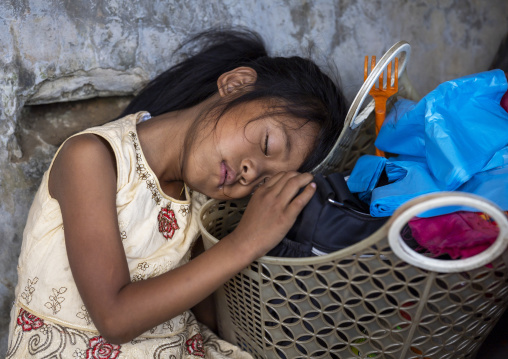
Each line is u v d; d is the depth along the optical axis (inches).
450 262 29.5
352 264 32.4
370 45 63.7
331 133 46.7
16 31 48.9
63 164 38.4
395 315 33.9
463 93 42.4
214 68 52.3
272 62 49.8
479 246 32.1
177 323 43.8
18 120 51.8
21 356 40.3
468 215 33.9
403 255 29.3
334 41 62.4
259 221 36.1
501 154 39.7
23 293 41.4
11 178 51.9
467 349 37.3
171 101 52.1
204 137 42.0
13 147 51.4
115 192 39.1
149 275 42.0
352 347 38.4
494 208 26.9
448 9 64.4
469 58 66.6
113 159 40.6
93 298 35.6
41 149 53.3
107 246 36.5
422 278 33.4
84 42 52.1
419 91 66.5
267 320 38.4
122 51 54.1
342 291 33.9
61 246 40.1
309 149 44.5
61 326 40.1
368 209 43.9
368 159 44.8
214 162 41.8
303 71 48.5
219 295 44.0
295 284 35.0
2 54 48.6
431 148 40.4
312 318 36.0
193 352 44.9
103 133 40.1
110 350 40.3
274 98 43.3
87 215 36.7
